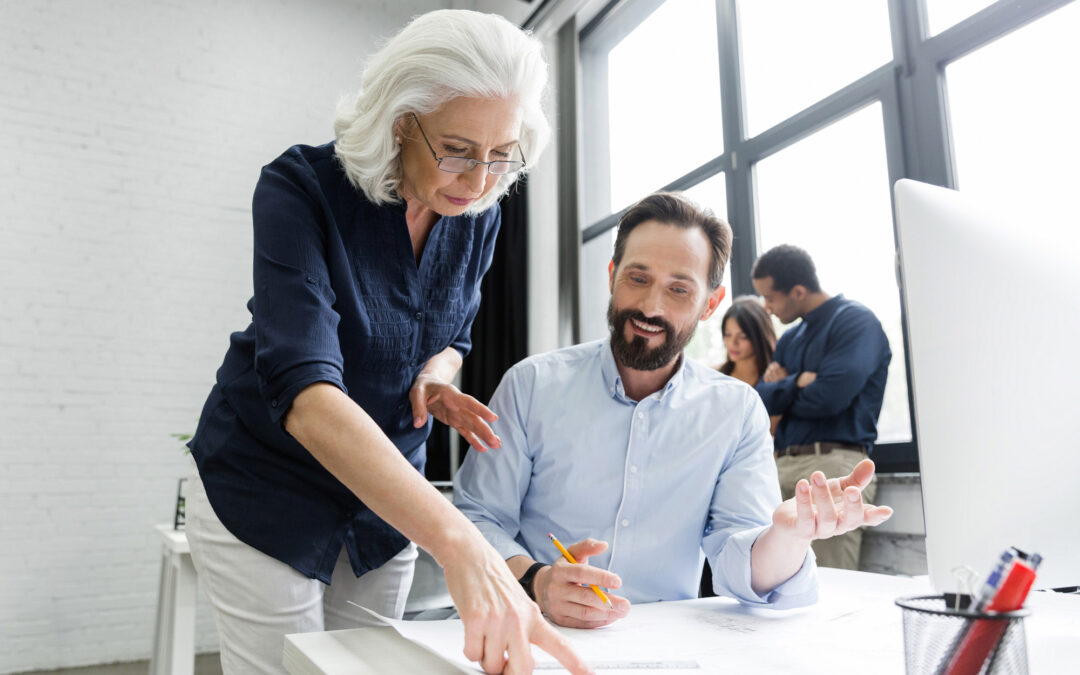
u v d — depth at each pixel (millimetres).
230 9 4438
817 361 2422
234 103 4352
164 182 4113
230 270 4191
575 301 3994
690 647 663
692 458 1037
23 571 3578
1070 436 710
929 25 2535
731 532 966
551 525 1064
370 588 945
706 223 1053
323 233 824
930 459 693
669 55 3855
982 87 2363
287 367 671
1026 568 423
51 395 3727
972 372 697
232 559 835
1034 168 2221
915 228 709
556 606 769
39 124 3875
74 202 3896
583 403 1072
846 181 2764
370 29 4820
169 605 2322
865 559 2365
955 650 417
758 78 3260
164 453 3908
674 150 3768
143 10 4203
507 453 1063
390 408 944
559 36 4301
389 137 827
